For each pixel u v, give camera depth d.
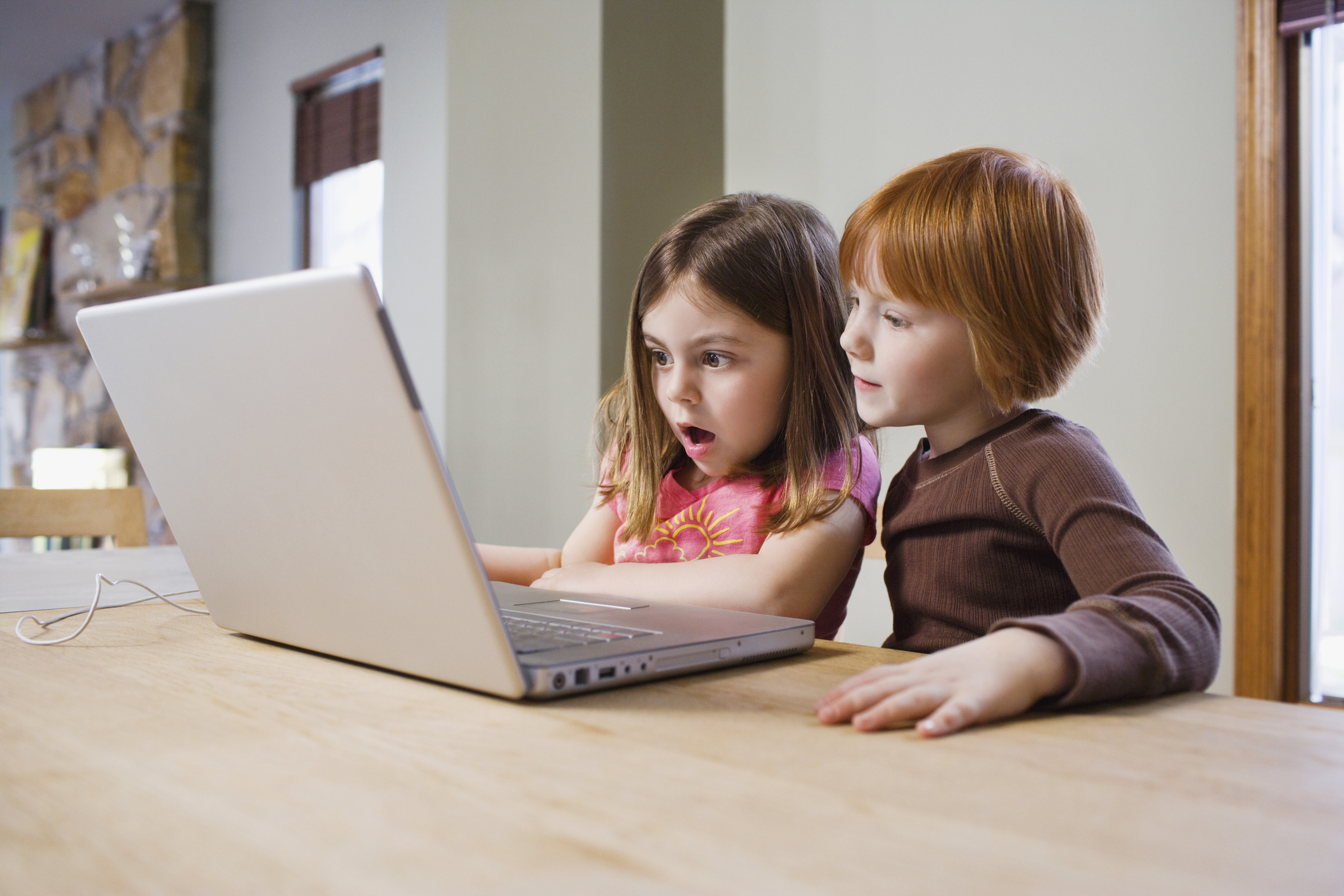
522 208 2.45
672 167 2.41
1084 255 0.73
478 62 2.57
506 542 2.50
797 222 0.94
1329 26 1.75
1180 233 1.85
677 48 2.41
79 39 4.76
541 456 2.41
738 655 0.62
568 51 2.32
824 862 0.31
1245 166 1.76
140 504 1.75
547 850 0.32
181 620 0.78
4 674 0.58
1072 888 0.29
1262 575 1.75
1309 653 1.84
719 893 0.29
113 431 4.61
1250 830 0.34
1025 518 0.74
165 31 4.39
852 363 0.79
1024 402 0.75
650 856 0.32
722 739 0.45
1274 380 1.74
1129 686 0.51
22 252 5.25
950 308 0.71
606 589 0.88
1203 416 1.83
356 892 0.29
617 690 0.55
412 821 0.35
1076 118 1.97
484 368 2.56
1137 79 1.90
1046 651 0.50
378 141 3.56
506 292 2.50
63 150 5.09
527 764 0.41
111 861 0.31
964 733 0.46
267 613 0.64
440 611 0.51
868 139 2.27
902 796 0.37
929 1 2.17
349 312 0.45
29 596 0.94
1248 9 1.75
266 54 4.02
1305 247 1.81
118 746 0.44
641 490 1.04
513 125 2.47
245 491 0.58
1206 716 0.50
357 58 3.56
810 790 0.38
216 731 0.46
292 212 3.88
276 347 0.50
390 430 0.47
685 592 0.85
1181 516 1.86
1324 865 0.31
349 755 0.42
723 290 0.88
